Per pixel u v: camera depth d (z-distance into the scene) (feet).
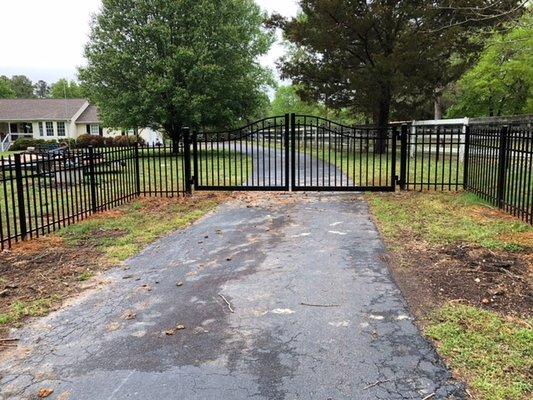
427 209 25.54
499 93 70.18
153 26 74.23
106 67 76.33
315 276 15.71
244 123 95.55
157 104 75.92
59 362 10.68
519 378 9.39
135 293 14.78
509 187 24.86
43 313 13.39
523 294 13.42
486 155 27.66
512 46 54.24
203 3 75.51
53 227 23.06
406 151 34.32
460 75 63.00
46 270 17.10
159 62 73.72
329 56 63.93
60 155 27.73
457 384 9.33
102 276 16.49
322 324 12.18
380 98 60.29
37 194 34.73
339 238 20.30
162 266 17.46
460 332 11.34
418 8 55.31
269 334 11.73
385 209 26.04
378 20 58.34
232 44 82.23
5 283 15.75
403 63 54.75
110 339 11.72
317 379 9.67
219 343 11.34
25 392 9.51
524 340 10.81
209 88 76.18
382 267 16.31
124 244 20.54
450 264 16.12
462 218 22.93
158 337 11.75
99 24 77.61
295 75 66.69
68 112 152.97
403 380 9.53
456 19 48.19
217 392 9.29
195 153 34.47
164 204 30.09
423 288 14.24
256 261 17.61
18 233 22.99
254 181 40.96
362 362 10.28
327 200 29.91
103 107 79.77
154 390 9.43
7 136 142.61
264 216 25.58
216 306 13.57
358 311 12.87
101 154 30.17
